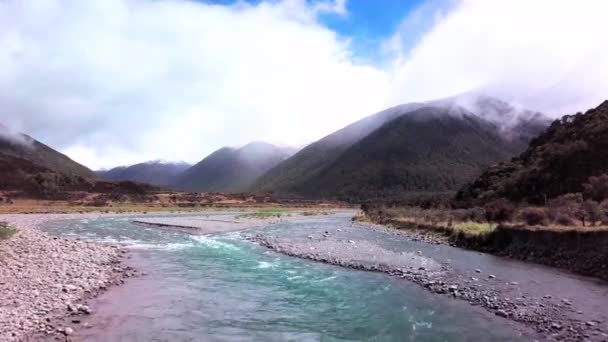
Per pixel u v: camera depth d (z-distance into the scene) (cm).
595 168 4909
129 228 5572
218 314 1631
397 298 1862
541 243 2742
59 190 15425
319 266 2650
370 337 1382
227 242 3956
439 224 4456
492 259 2792
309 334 1416
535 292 1856
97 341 1284
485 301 1755
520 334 1369
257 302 1812
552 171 5459
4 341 1205
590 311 1559
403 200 9531
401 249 3306
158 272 2436
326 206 17350
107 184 18000
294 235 4506
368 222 6656
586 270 2261
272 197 19300
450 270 2400
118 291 1914
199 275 2373
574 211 3016
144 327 1444
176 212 10988
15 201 12212
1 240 2894
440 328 1452
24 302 1569
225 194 18075
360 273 2423
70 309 1563
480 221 4238
